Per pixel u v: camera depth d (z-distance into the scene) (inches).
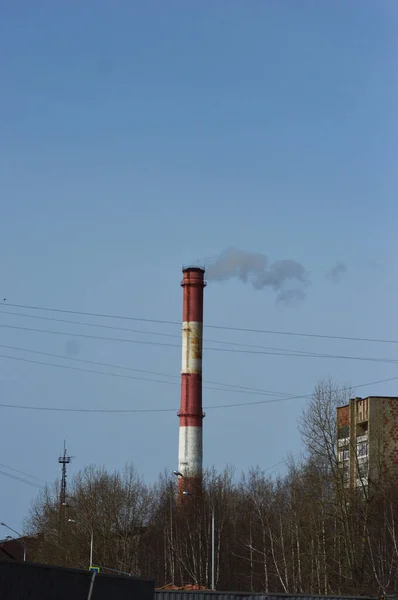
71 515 5388.8
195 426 5831.7
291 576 4215.1
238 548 5059.1
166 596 2501.2
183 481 5634.8
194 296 5989.2
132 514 5354.3
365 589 3506.4
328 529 3922.2
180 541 5123.0
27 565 1152.8
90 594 1381.6
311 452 3809.1
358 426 5255.9
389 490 4411.9
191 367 5915.4
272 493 5339.6
